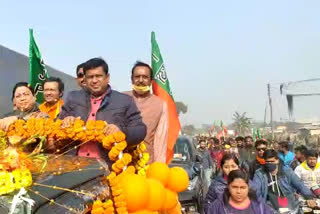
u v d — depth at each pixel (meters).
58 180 2.38
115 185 2.73
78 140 3.32
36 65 5.74
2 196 2.02
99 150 3.33
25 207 1.97
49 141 3.25
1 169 2.09
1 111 5.52
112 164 3.11
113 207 2.66
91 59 3.54
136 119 3.58
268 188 5.88
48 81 4.49
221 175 5.25
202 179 10.58
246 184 4.41
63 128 3.18
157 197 3.03
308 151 8.10
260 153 7.27
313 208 6.35
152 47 5.68
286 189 5.89
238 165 5.24
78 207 2.32
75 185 2.41
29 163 2.25
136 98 4.68
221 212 4.49
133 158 3.67
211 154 15.83
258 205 4.48
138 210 2.87
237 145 14.66
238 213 4.43
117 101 3.55
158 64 5.66
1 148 2.64
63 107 3.75
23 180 2.08
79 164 2.83
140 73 4.58
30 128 3.15
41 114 4.02
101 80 3.49
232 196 4.47
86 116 3.54
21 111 4.17
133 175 2.97
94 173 2.69
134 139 3.45
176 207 3.60
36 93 5.71
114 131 3.14
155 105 4.61
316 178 7.95
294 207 5.90
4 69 5.69
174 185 3.44
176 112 5.64
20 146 2.74
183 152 10.53
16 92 4.19
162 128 4.59
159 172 3.30
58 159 2.97
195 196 8.76
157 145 4.53
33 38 5.75
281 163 6.10
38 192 2.15
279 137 35.28
